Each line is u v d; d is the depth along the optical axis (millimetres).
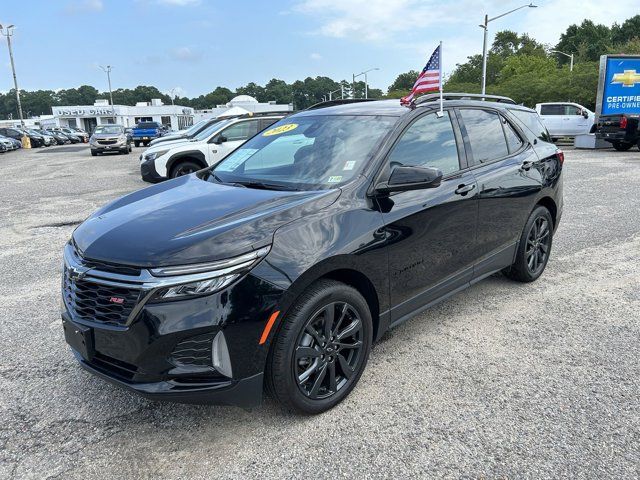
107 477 2582
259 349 2654
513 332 4070
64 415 3096
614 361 3588
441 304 4664
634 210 8312
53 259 6309
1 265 6109
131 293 2564
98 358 2766
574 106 22984
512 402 3125
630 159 15914
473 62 83375
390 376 3445
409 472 2561
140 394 2602
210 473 2594
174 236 2736
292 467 2617
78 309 2793
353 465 2619
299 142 3902
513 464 2600
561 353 3717
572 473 2531
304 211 2961
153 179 11438
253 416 3043
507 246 4535
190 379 2604
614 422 2914
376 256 3146
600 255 5984
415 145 3678
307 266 2750
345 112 4094
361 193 3219
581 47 69812
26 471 2631
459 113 4195
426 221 3512
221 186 3611
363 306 3123
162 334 2510
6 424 3012
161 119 77500
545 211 5008
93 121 75750
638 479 2482
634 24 88812
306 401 2920
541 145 5078
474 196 3943
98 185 13062
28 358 3781
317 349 2924
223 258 2574
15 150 36938
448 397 3189
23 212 9492
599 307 4520
